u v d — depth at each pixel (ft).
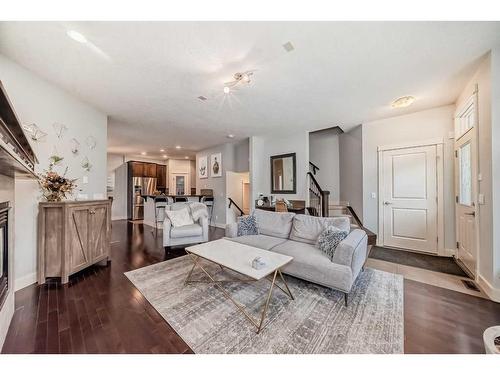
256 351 4.82
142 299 7.09
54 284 8.16
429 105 11.57
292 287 8.00
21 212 7.91
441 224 11.82
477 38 6.36
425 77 8.60
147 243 14.60
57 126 9.36
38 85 8.50
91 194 11.30
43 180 8.45
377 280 8.63
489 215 7.41
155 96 10.31
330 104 11.35
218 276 9.01
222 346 4.97
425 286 8.09
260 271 6.11
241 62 7.58
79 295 7.33
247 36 6.27
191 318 6.04
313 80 8.85
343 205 16.67
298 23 5.76
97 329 5.54
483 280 7.74
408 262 10.77
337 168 17.90
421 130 12.35
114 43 6.56
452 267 10.06
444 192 11.73
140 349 4.85
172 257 11.53
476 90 8.20
